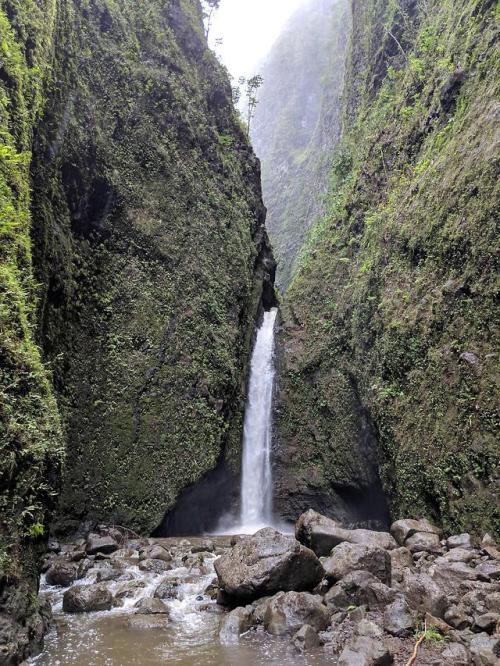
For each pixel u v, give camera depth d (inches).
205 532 608.1
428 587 252.8
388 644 221.0
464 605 245.1
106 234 577.9
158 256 626.2
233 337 695.7
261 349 802.8
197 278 668.1
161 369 572.7
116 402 525.7
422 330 444.5
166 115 730.8
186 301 637.9
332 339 689.0
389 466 483.2
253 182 989.2
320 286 781.3
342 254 751.1
